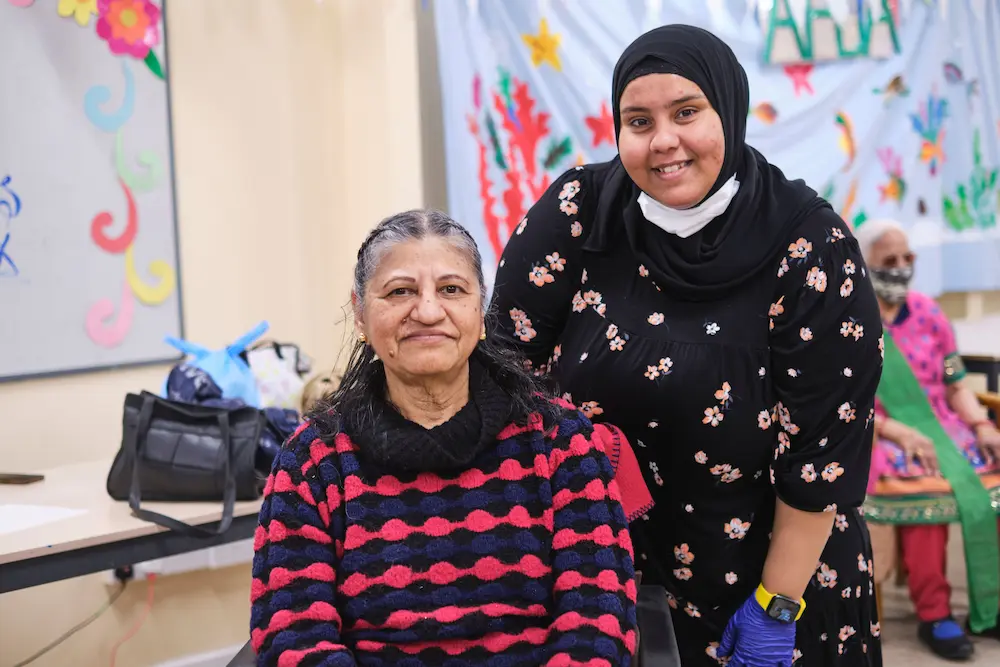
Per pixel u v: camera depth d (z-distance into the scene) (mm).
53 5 2291
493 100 2826
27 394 2285
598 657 1039
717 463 1284
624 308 1308
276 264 2904
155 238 2545
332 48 3045
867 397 1237
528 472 1150
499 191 2846
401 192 2988
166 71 2555
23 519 1735
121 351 2477
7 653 2246
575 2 2785
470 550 1111
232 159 2758
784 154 2836
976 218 3123
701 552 1344
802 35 2783
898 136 2908
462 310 1116
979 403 2865
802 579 1284
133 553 1693
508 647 1094
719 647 1365
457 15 2803
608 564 1117
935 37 2918
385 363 1136
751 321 1252
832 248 1212
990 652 2537
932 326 2805
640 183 1203
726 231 1232
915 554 2529
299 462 1148
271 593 1082
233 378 2123
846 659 1391
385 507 1120
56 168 2314
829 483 1238
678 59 1138
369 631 1097
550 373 1377
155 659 2514
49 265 2307
